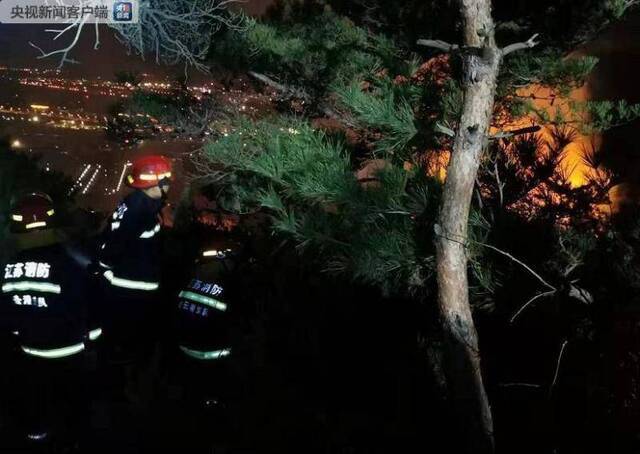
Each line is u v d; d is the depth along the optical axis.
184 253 4.90
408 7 5.85
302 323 4.85
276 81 6.41
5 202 6.39
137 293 4.34
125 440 4.16
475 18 2.95
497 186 4.46
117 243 4.29
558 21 5.58
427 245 3.73
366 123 4.38
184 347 4.41
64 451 4.07
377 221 3.90
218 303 4.40
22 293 3.93
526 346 3.94
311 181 3.83
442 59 5.53
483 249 3.90
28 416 4.05
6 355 4.24
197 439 4.22
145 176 4.35
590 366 3.25
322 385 4.57
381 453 4.02
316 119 6.23
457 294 2.99
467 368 2.97
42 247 3.99
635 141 5.75
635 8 5.86
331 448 4.11
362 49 5.90
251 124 4.74
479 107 2.93
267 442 4.20
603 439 3.00
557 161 4.54
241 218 5.56
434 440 3.96
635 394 2.98
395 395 4.38
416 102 4.45
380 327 4.72
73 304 4.00
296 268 5.09
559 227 4.23
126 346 4.41
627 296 3.51
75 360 4.04
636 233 3.88
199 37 5.87
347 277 4.43
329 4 6.47
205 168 5.23
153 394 4.58
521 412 3.63
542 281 3.51
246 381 4.57
